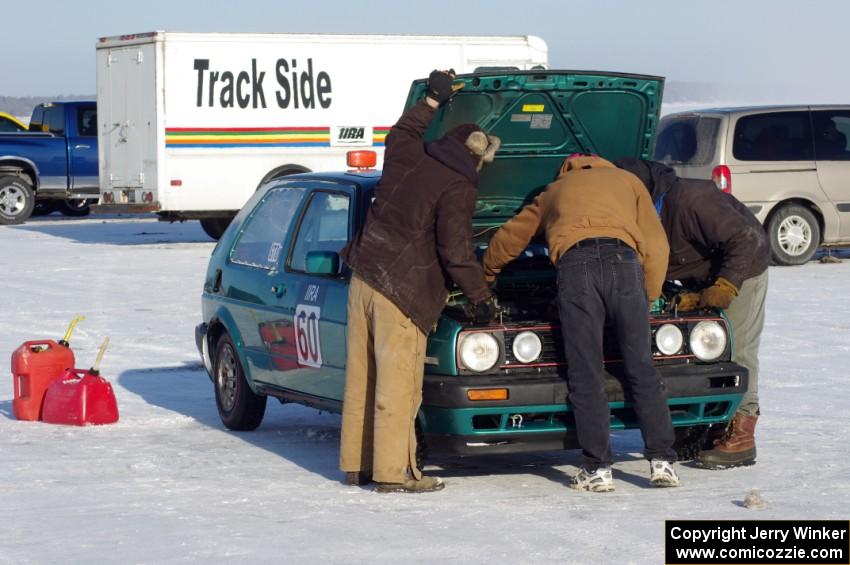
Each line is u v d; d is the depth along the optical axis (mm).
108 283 27203
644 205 10695
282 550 8828
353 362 10758
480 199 11969
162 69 34562
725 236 11039
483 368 10430
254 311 13117
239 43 35125
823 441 12500
